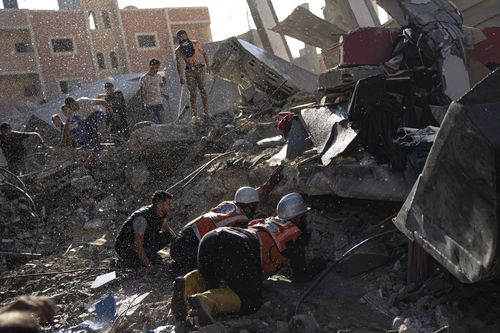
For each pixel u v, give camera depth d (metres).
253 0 14.25
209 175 8.19
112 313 5.25
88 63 37.44
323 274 4.89
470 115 3.32
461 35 7.03
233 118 10.95
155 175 9.55
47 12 36.19
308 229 6.11
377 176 5.46
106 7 38.97
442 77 6.77
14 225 8.99
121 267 6.56
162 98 12.02
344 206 6.32
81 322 5.32
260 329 4.51
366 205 6.18
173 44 40.72
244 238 4.74
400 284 4.88
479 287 4.14
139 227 6.18
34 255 7.83
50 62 36.06
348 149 5.78
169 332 4.67
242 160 7.76
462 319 3.92
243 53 10.55
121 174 9.88
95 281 6.27
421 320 4.19
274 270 5.00
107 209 9.19
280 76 10.51
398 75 6.33
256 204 5.78
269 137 8.75
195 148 9.43
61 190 9.77
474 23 9.87
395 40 7.21
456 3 9.96
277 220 5.13
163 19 40.47
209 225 5.54
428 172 3.73
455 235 3.60
